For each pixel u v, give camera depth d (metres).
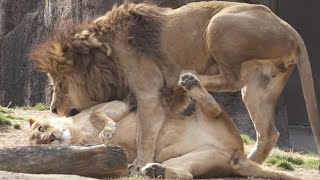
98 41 13.02
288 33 12.69
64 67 13.04
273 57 12.70
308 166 16.38
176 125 11.88
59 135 11.62
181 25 13.13
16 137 16.03
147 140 11.93
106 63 12.99
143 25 13.07
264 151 12.72
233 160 11.48
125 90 12.91
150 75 12.80
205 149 11.43
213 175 11.44
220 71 12.84
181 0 24.69
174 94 12.91
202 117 11.62
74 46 13.02
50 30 32.12
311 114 12.48
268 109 12.80
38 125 11.89
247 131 24.38
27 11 35.31
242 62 12.71
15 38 35.56
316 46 43.91
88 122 11.91
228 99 24.69
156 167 10.55
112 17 13.23
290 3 43.62
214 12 13.11
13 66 35.22
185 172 10.68
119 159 10.30
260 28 12.58
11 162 9.70
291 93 40.47
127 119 12.24
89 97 13.11
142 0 23.89
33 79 33.09
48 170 9.87
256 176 11.41
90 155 10.01
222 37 12.66
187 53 13.07
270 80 12.82
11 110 21.31
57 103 13.30
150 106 12.42
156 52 12.96
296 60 12.78
